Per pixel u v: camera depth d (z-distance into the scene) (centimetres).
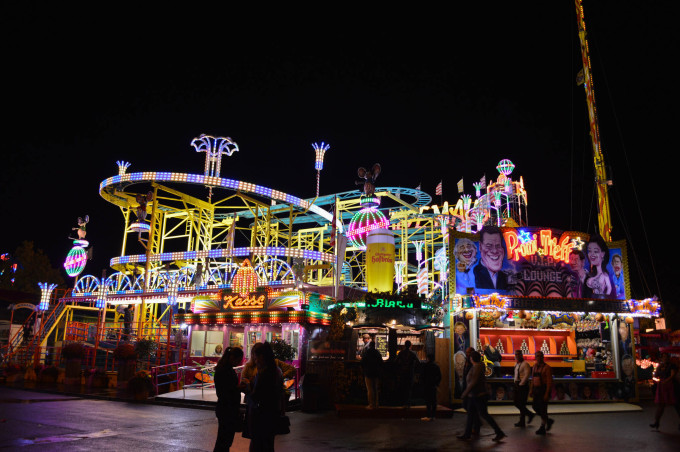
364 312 1752
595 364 1916
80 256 3659
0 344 3056
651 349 2192
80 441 1007
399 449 998
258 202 3938
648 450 1008
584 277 1881
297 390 1772
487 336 1992
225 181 3481
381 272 1817
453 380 1720
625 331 1909
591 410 1672
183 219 4834
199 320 2138
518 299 1788
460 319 1781
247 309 2047
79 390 2003
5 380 2256
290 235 3844
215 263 3994
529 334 2038
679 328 4269
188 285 3250
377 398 1504
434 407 1435
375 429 1250
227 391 736
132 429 1166
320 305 2064
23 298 4022
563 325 2047
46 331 3067
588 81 2758
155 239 4022
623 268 1927
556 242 1884
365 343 1823
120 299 3341
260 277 3142
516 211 4247
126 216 4203
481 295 1767
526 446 1045
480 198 4244
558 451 994
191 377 2112
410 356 1544
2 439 1003
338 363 1630
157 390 1812
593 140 2670
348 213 4962
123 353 2117
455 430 1249
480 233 1845
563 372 1956
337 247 2422
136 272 3662
